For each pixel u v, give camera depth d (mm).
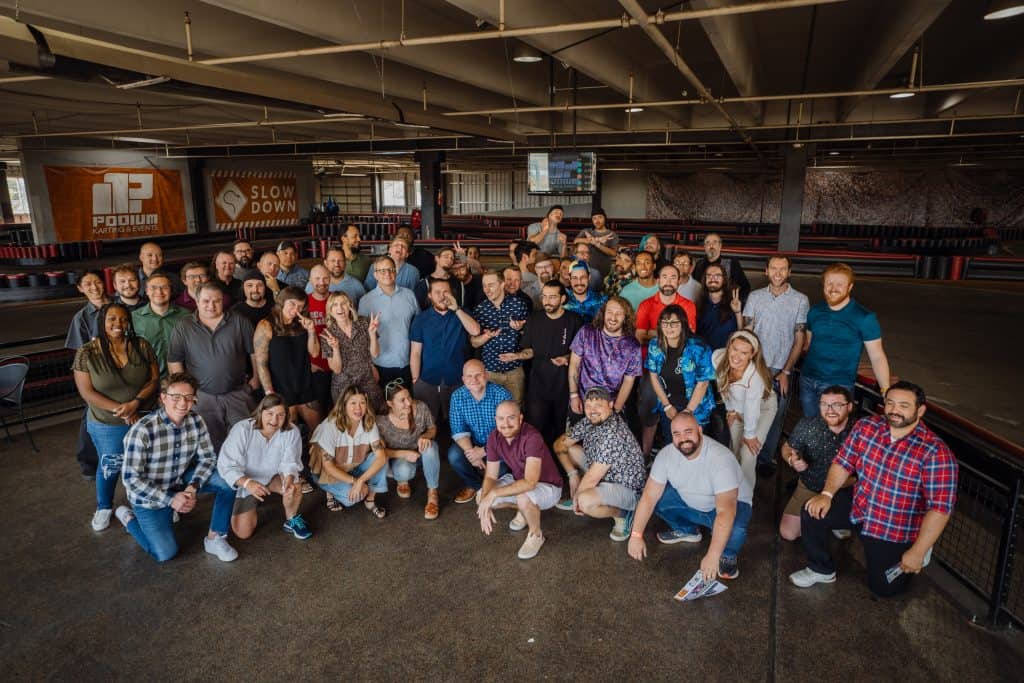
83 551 3727
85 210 19312
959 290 13992
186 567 3572
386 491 4387
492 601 3256
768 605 3215
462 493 4383
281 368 4270
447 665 2805
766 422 3986
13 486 4559
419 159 18594
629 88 8828
